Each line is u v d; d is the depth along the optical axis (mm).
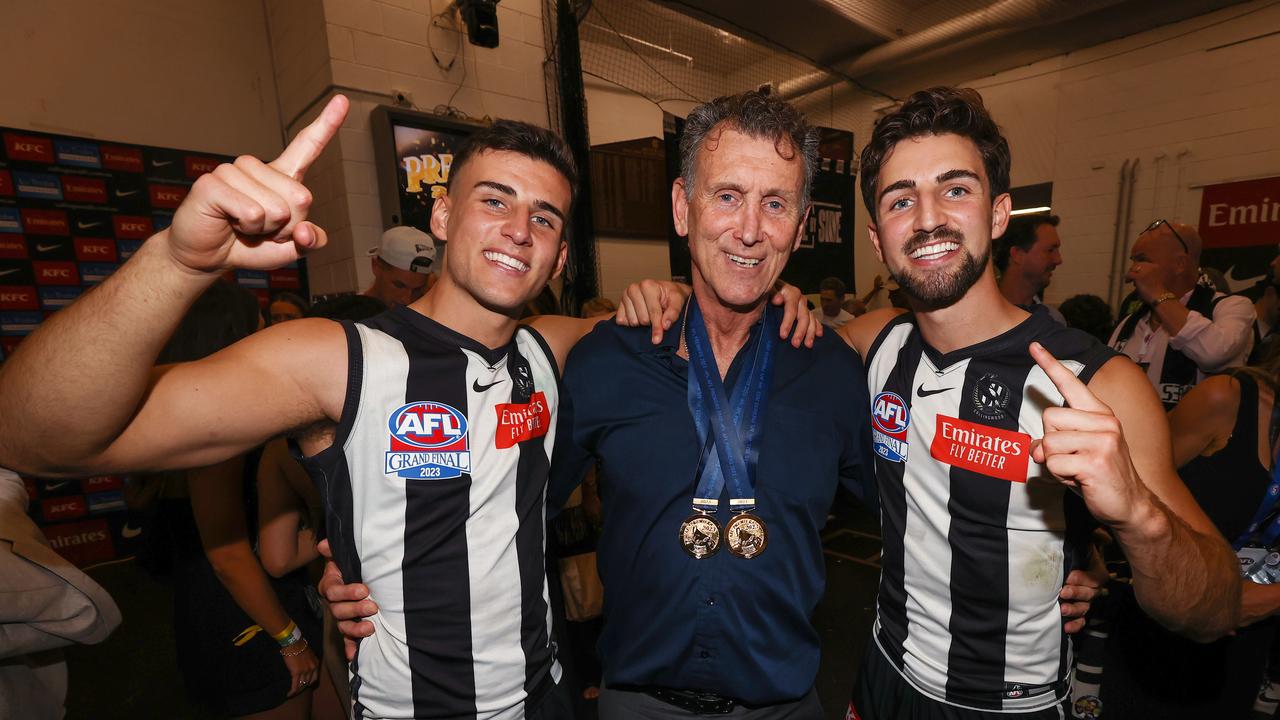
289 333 940
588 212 4652
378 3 3891
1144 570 815
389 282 2744
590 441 1250
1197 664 1396
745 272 1159
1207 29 5738
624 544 1199
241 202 640
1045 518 1044
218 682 1361
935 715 1147
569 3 4559
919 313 1140
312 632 1512
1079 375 1007
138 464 754
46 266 4031
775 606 1158
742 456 1204
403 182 3814
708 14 5898
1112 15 5750
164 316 673
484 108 4328
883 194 1109
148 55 4305
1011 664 1091
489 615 1056
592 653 2445
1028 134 6906
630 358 1243
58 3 4000
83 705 2514
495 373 1092
